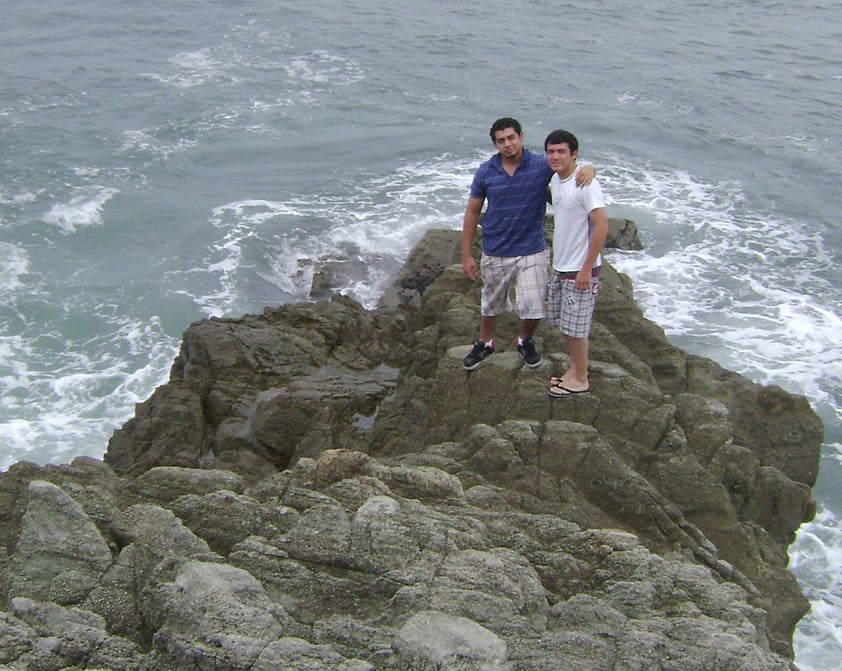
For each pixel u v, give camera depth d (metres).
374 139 27.52
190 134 27.27
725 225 22.86
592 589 7.34
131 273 19.72
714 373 12.01
